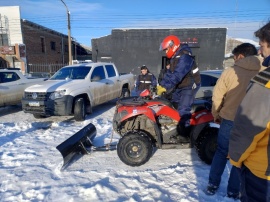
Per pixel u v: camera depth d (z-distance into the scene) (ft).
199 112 11.42
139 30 68.03
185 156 12.51
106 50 73.51
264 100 3.99
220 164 8.44
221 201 8.23
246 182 4.61
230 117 7.77
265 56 4.64
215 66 67.67
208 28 66.03
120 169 11.06
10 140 15.65
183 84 11.08
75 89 20.54
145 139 11.06
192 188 9.28
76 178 10.25
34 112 20.29
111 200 8.57
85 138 13.10
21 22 70.28
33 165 11.68
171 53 10.46
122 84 29.14
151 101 11.62
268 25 4.41
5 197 8.86
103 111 25.81
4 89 23.86
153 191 9.07
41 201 8.57
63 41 98.53
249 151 4.30
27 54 73.92
